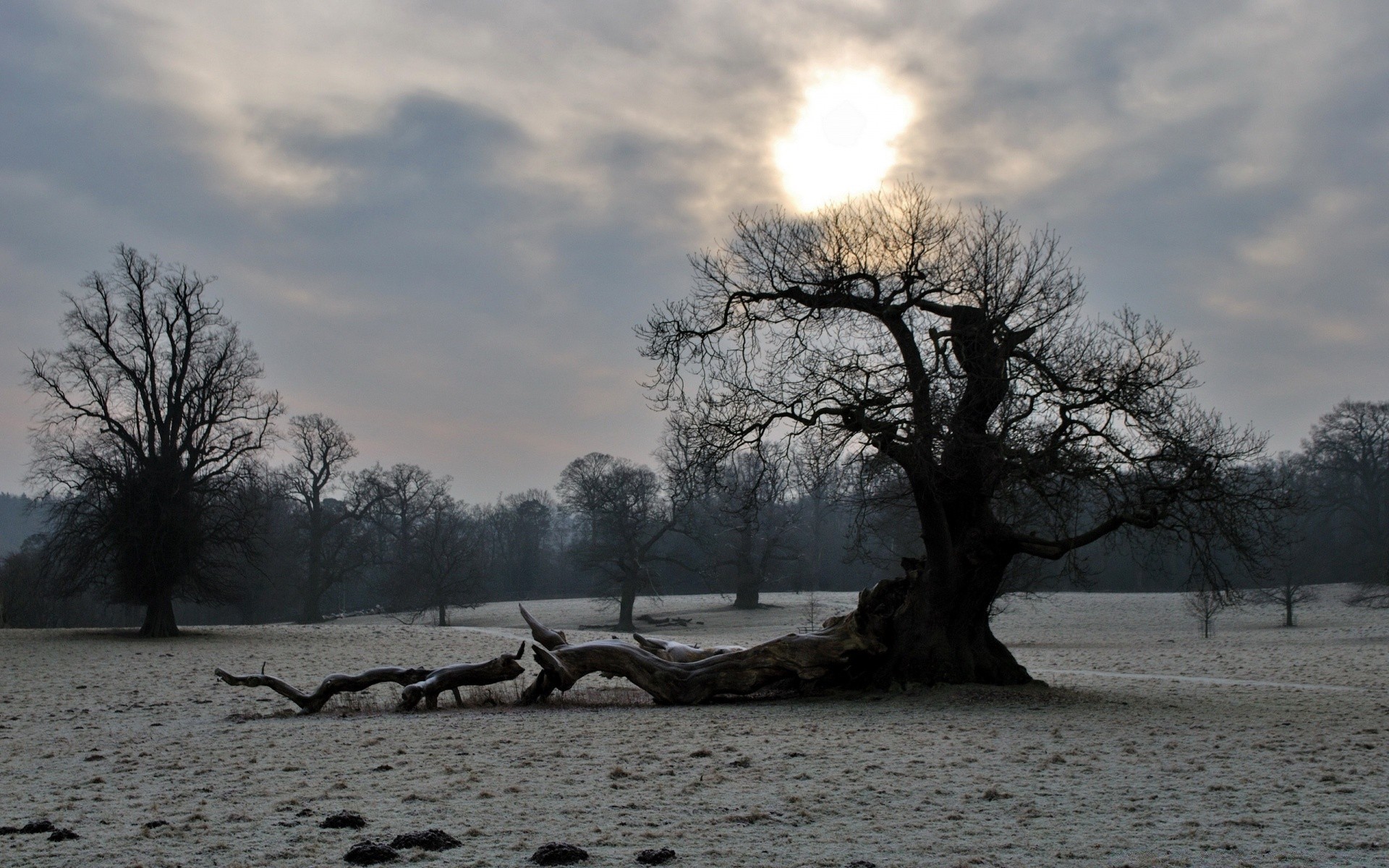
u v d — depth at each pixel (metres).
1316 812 9.47
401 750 14.04
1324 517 76.38
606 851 8.00
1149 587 83.31
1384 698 21.38
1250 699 21.20
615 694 22.67
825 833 8.66
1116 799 10.16
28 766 13.46
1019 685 22.06
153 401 45.69
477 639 45.12
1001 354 20.70
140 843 8.49
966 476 21.42
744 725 16.80
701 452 22.72
